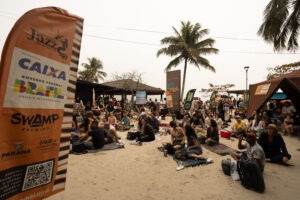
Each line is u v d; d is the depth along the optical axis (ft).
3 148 4.09
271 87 26.18
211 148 20.40
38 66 4.71
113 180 12.48
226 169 13.55
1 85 3.93
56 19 5.17
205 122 31.42
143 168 14.70
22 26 4.32
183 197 10.54
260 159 12.57
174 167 14.98
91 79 119.44
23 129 4.46
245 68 56.24
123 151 19.25
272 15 34.73
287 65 54.54
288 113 28.14
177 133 18.95
